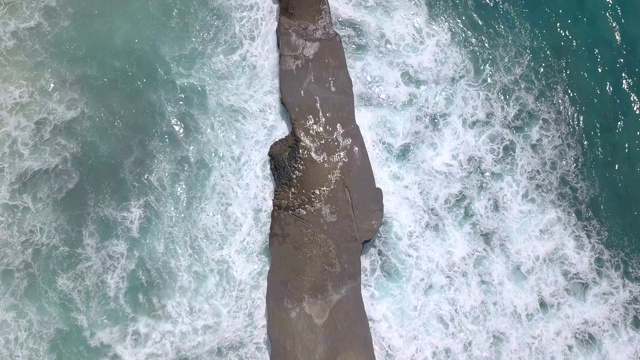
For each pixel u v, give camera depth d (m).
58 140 17.67
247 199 17.33
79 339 16.11
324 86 17.70
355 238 16.67
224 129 17.89
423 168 18.03
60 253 16.72
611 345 17.16
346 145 17.27
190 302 16.53
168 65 18.47
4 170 17.31
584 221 18.11
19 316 16.17
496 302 17.20
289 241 16.61
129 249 16.84
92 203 17.19
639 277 17.78
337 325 16.11
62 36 18.59
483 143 18.47
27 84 18.06
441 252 17.42
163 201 17.27
